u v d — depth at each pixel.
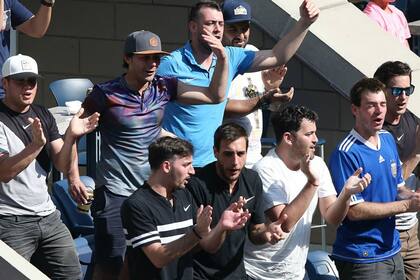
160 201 23.70
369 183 26.20
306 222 26.20
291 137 25.53
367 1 40.09
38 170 25.31
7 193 24.92
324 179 26.52
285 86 34.22
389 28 36.84
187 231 24.03
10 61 24.88
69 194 27.88
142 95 26.12
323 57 33.59
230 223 23.05
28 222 25.12
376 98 26.83
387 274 27.23
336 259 27.44
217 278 24.58
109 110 25.91
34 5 37.91
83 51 37.72
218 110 27.78
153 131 26.25
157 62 25.88
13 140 24.89
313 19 28.52
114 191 26.02
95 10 37.56
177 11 37.25
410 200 26.78
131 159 26.06
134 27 37.44
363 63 33.25
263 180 25.72
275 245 25.75
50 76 37.84
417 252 29.84
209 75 28.08
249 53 28.42
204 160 27.78
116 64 37.66
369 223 27.03
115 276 26.12
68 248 25.72
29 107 25.31
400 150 29.61
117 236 26.02
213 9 27.73
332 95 33.84
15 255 23.25
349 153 26.98
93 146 30.14
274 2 33.75
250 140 29.58
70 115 31.22
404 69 28.92
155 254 23.28
